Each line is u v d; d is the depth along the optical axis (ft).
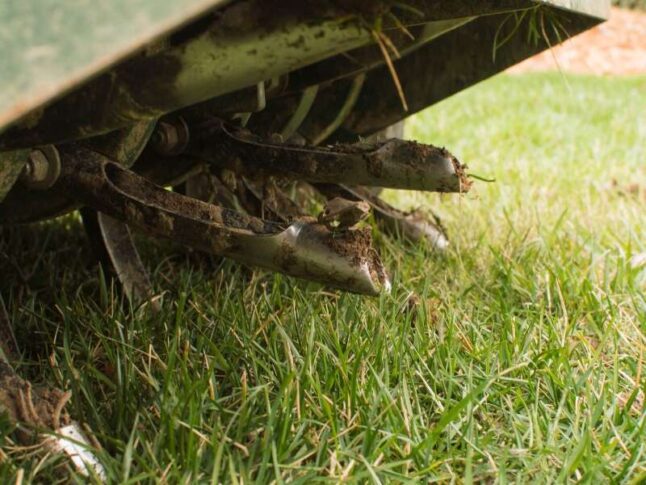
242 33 2.35
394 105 3.45
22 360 2.77
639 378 2.75
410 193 4.18
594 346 2.98
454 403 2.71
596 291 3.19
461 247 3.55
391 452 2.57
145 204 2.67
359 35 2.32
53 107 2.44
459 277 3.31
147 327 2.93
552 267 3.36
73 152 2.71
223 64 2.38
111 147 2.76
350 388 2.67
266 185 3.07
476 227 3.75
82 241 3.59
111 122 2.44
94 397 2.68
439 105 7.47
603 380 2.76
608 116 7.00
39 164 2.64
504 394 2.74
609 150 5.41
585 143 5.71
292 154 2.89
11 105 2.20
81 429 2.53
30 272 3.35
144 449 2.51
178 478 2.43
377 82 3.45
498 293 3.17
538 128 6.34
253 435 2.58
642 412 2.69
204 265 3.37
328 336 2.87
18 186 2.81
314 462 2.55
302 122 3.42
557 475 2.53
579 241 3.57
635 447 2.55
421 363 2.81
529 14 3.12
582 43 13.38
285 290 3.17
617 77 9.91
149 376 2.67
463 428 2.61
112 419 2.62
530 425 2.60
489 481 2.54
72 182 2.71
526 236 3.51
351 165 2.83
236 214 2.67
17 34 2.20
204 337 2.81
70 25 2.19
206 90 2.41
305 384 2.67
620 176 4.66
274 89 3.04
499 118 6.81
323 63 3.05
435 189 2.78
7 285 3.27
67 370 2.71
